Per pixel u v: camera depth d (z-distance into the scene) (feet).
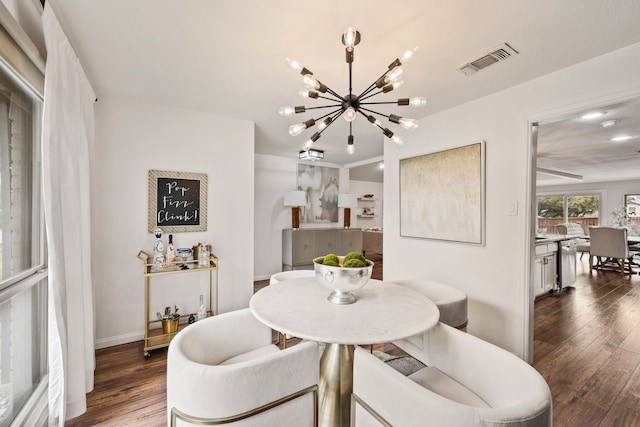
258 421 3.29
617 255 16.84
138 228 8.34
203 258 8.68
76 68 5.38
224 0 4.39
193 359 3.91
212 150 9.52
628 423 5.14
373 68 6.46
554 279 13.33
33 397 4.88
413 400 2.86
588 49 5.67
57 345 4.48
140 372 6.69
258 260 16.06
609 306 11.51
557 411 5.45
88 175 6.19
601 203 25.43
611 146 13.29
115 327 8.02
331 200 18.79
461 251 8.55
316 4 4.45
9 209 4.39
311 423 3.72
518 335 7.20
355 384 3.66
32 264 5.05
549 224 29.14
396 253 10.80
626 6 4.42
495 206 7.72
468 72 6.62
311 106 8.79
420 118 9.82
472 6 4.47
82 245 5.72
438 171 9.18
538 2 4.37
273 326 3.84
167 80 7.12
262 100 8.39
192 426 3.17
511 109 7.39
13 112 4.45
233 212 9.91
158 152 8.64
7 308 4.29
